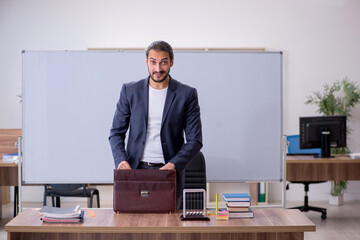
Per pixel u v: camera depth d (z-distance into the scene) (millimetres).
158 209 2807
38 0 6648
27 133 4078
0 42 6652
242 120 4125
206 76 4098
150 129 3064
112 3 6668
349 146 6785
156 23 6672
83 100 4074
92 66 4062
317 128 5293
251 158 4137
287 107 6789
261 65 4098
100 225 2590
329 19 6762
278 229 2615
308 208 5816
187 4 6684
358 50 6777
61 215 2652
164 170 2807
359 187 6910
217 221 2693
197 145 3020
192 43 6699
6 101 6688
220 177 4141
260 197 6457
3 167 4949
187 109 3070
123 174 2812
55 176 4109
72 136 4090
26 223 2631
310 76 6777
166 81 3061
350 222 5539
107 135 4086
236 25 6715
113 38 6676
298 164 5270
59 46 6672
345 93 6426
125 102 3096
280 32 6742
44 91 4059
